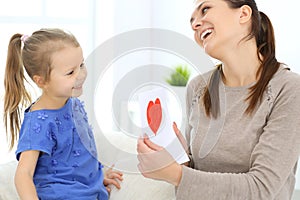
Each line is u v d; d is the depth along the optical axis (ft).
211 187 3.43
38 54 3.94
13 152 7.67
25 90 4.53
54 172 4.09
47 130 3.99
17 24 9.00
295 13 7.36
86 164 4.23
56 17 8.94
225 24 3.69
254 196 3.41
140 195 4.65
